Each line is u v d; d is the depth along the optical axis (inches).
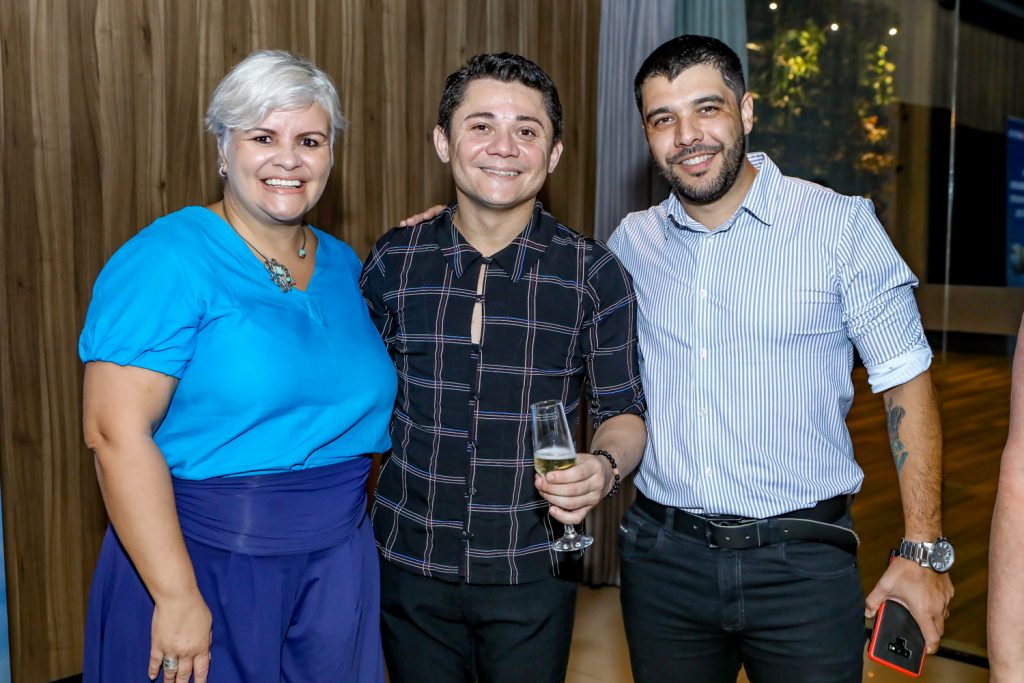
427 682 75.4
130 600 65.1
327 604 69.4
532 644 73.4
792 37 175.8
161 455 62.4
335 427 69.1
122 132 118.5
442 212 78.4
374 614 73.7
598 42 169.9
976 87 237.9
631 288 76.7
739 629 73.1
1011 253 245.3
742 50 159.9
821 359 72.7
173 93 122.3
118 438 60.9
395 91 145.4
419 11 146.9
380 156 144.5
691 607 74.0
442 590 73.3
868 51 174.9
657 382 76.6
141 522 60.9
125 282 62.7
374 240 144.9
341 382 69.6
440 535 72.7
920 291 169.6
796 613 71.3
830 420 73.4
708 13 158.7
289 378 66.4
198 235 66.3
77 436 118.9
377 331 76.5
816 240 71.4
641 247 80.4
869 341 71.0
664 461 75.7
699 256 74.7
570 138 167.6
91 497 120.7
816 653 71.2
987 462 223.3
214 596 65.7
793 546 71.6
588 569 168.2
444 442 73.1
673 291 76.0
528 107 71.6
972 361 319.9
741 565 72.0
